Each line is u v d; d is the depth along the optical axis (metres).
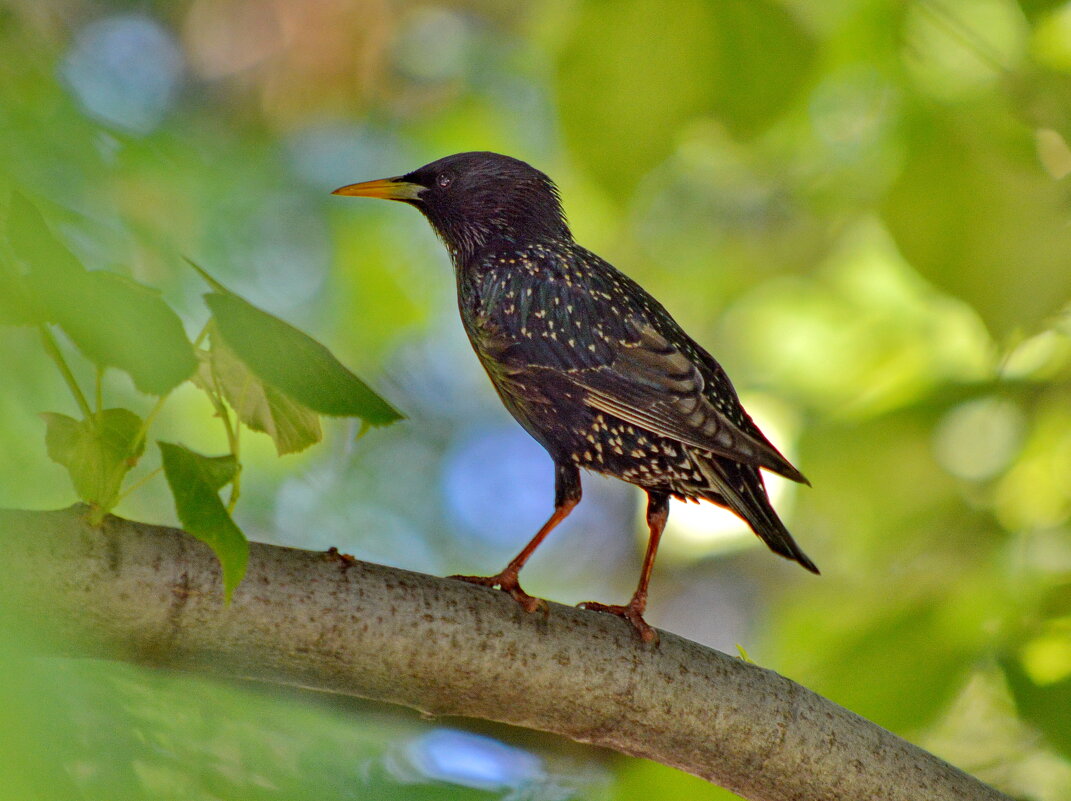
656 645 6.51
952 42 9.13
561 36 7.82
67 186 4.16
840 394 11.66
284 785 4.28
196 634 5.44
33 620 3.47
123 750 3.78
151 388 3.49
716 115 7.71
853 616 9.68
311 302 14.66
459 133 16.12
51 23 4.79
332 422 12.16
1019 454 10.35
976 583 9.56
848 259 13.03
